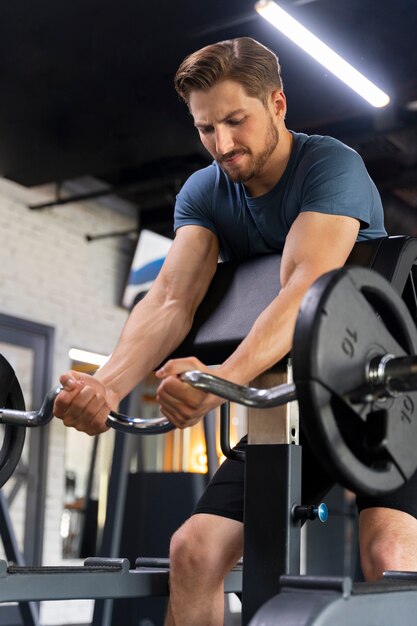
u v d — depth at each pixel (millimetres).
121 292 8109
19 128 5621
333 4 4309
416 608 1359
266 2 4102
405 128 5922
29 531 7133
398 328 1294
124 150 5891
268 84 1619
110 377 1660
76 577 1542
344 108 5305
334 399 1176
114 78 5047
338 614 1179
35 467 7270
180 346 1763
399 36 4516
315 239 1567
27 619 4641
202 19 4484
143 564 1930
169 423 1491
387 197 7039
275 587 1478
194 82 1583
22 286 7234
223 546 1770
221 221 1820
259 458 1528
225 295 1768
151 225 8086
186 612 1767
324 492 1751
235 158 1616
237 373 1395
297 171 1681
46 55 4828
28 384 7203
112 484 4648
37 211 7441
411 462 1263
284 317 1457
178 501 5484
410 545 1576
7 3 4395
